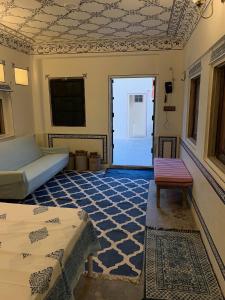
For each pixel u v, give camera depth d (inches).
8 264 51.6
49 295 47.9
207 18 97.4
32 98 199.0
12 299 42.6
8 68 164.4
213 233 83.5
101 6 116.8
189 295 72.3
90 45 188.2
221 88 92.7
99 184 169.0
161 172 133.9
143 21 138.6
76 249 63.6
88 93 199.0
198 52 116.7
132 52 184.7
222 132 92.4
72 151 209.9
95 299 71.2
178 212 124.9
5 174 128.0
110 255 91.8
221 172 78.2
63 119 207.3
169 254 90.9
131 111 352.2
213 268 82.4
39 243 58.8
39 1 110.5
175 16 129.7
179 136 190.1
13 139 168.6
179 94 184.9
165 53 181.0
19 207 78.5
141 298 71.6
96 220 118.2
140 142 322.7
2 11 122.6
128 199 143.0
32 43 187.6
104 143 205.0
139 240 101.6
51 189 160.2
